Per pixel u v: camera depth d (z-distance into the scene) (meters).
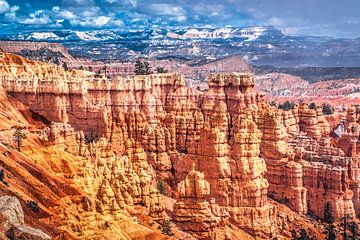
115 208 119.44
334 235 164.88
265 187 163.25
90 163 133.25
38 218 100.31
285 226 167.62
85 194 116.25
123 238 112.56
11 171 108.62
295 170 176.50
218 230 139.88
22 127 139.62
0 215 82.31
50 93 169.12
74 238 102.25
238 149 162.75
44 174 115.56
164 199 151.88
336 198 177.38
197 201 137.75
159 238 119.25
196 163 167.62
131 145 164.00
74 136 138.25
